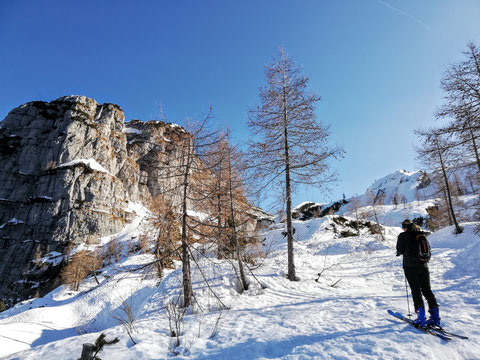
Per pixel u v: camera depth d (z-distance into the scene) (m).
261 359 3.69
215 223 11.27
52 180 70.88
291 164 11.88
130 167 89.31
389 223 63.88
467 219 27.78
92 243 63.75
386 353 3.37
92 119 89.19
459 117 9.29
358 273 14.67
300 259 18.44
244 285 11.16
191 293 9.09
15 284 53.81
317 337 4.17
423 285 4.25
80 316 19.78
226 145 10.95
